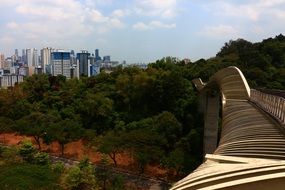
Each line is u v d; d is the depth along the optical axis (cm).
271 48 13550
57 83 13862
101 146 7781
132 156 7788
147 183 7000
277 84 10469
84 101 11106
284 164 1625
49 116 10325
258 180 1509
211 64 12838
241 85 5144
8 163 7181
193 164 7362
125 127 9806
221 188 1555
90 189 6106
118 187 6425
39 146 9588
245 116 3591
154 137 7981
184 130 9581
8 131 10375
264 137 2602
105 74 13600
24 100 12281
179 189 1761
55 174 6512
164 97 10681
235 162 1961
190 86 10919
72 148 9469
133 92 11269
